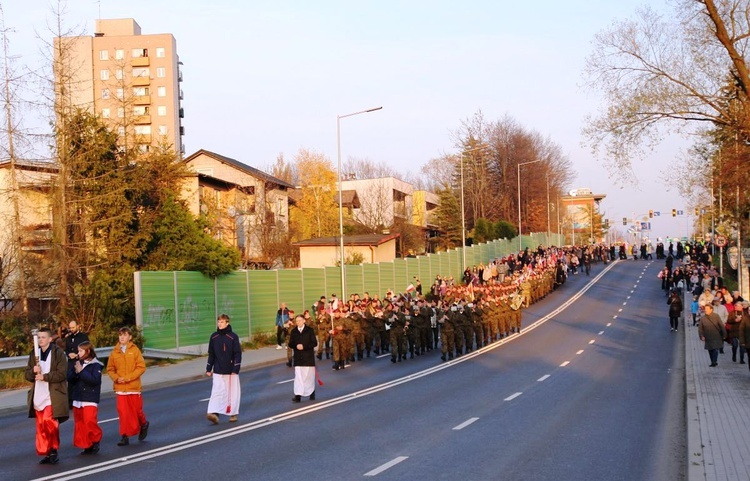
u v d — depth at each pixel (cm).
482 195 9938
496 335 3594
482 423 1430
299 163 7875
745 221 3653
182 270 3356
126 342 1259
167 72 10075
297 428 1383
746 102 2519
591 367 2448
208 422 1466
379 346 3238
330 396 1847
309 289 4103
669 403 1694
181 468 1046
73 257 3181
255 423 1441
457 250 6738
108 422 1498
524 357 2794
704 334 2308
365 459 1104
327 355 2972
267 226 6075
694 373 2136
